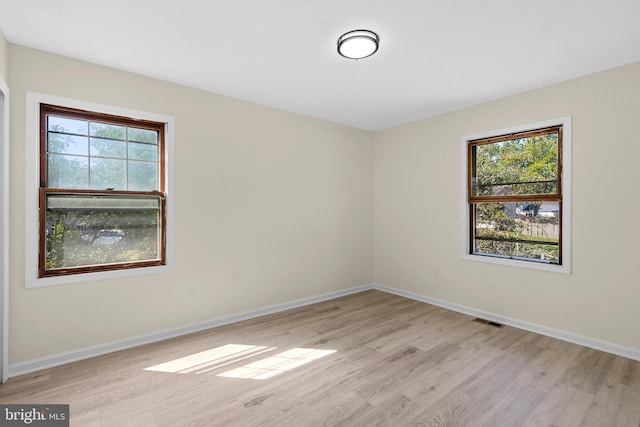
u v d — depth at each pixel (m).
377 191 4.73
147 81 2.82
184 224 3.02
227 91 3.19
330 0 1.80
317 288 4.11
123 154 2.78
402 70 2.71
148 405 1.92
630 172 2.54
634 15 1.92
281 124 3.73
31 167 2.31
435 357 2.55
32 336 2.31
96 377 2.23
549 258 3.06
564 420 1.79
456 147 3.73
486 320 3.41
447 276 3.83
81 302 2.51
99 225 2.65
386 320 3.41
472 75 2.81
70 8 1.86
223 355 2.58
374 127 4.53
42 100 2.35
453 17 1.96
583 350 2.68
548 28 2.08
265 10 1.90
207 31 2.13
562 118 2.90
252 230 3.50
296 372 2.31
